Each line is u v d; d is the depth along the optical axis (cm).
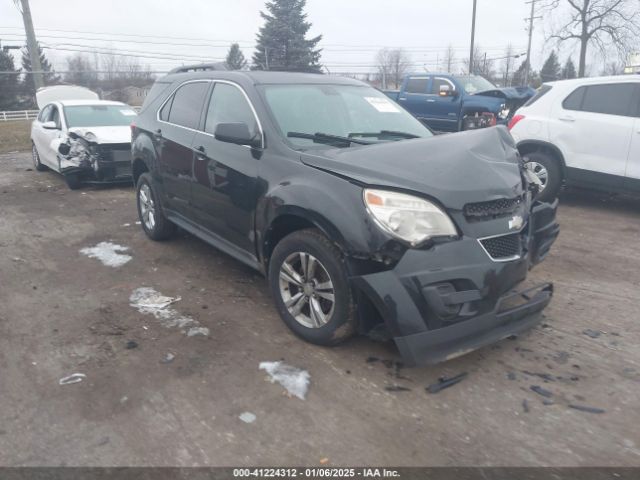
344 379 331
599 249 601
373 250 311
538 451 271
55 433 282
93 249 589
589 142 743
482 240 322
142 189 613
